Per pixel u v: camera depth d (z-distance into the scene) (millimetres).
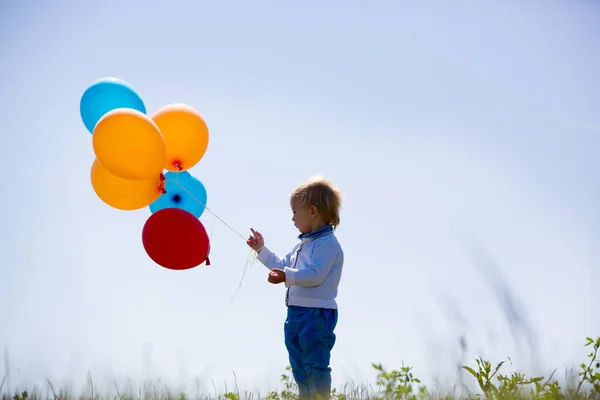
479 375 2846
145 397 3744
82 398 3785
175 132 4578
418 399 2932
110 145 3977
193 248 4262
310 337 4051
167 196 4715
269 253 4645
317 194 4348
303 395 4008
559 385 2812
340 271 4270
